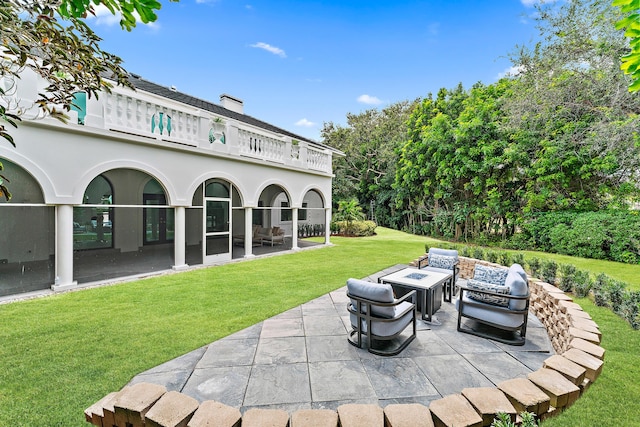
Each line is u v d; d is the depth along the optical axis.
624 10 2.01
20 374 3.29
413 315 4.33
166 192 8.46
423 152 19.61
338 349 3.98
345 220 20.89
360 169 28.95
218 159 9.75
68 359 3.62
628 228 10.46
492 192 15.48
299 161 13.20
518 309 4.28
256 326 4.70
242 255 11.59
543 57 11.86
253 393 3.03
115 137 7.18
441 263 7.03
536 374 2.70
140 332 4.41
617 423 2.59
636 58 2.11
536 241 13.65
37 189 6.57
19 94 5.70
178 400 2.39
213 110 13.57
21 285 6.83
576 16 10.88
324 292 6.56
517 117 12.91
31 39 2.15
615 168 10.95
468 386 3.19
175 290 6.60
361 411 2.36
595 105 10.80
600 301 5.72
